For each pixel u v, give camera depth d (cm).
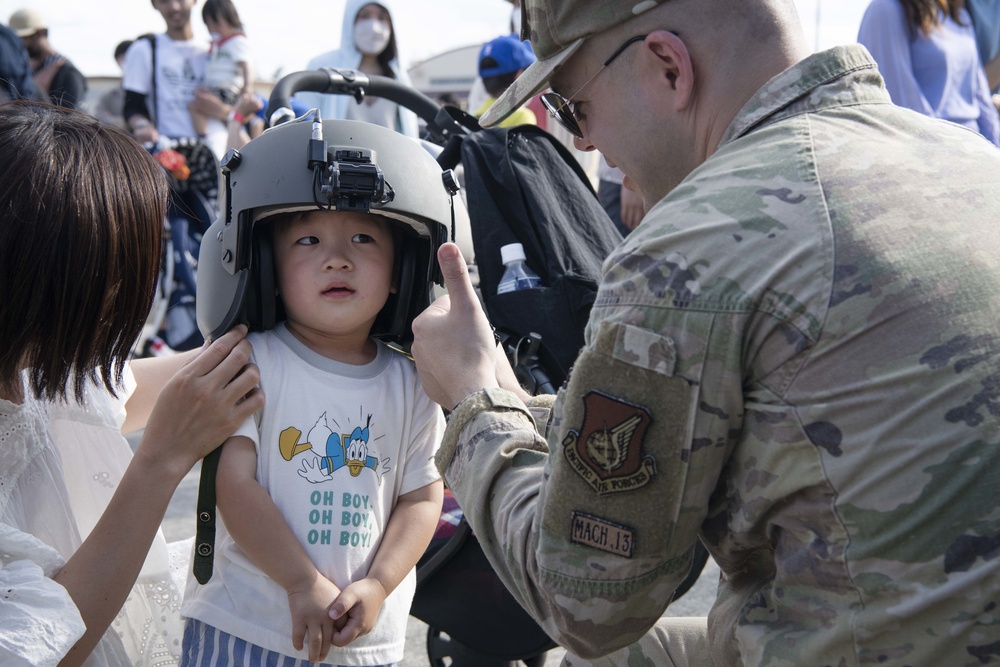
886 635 104
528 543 121
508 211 207
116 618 157
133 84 500
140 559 137
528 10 136
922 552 102
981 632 101
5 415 137
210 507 150
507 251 204
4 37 479
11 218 124
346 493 154
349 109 425
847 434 104
